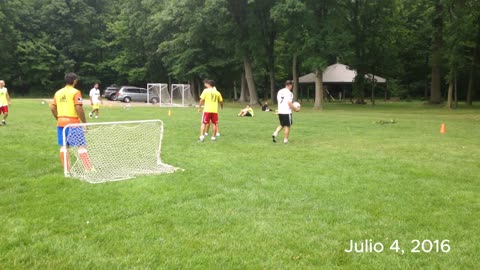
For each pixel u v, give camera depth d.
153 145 9.77
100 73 59.06
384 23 42.25
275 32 39.91
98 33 58.50
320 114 26.36
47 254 4.05
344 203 5.87
